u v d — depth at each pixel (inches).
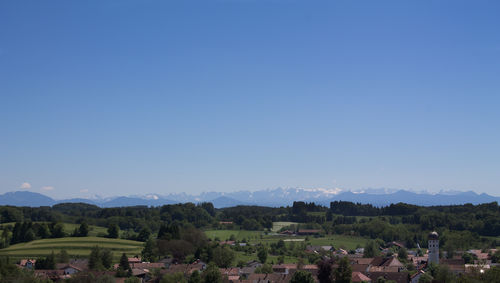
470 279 5600.4
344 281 6796.3
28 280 6998.0
